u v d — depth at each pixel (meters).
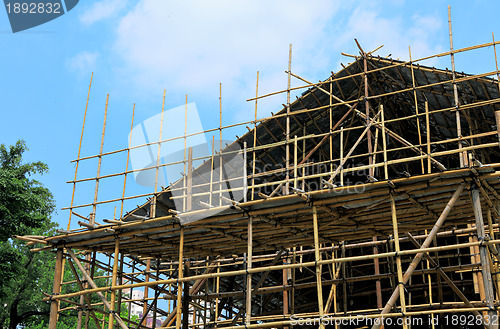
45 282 43.84
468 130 23.94
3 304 42.56
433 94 22.83
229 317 29.91
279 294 28.94
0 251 33.41
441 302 21.92
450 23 19.94
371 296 28.25
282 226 19.30
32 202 33.62
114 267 19.98
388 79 23.62
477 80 20.53
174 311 23.55
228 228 19.89
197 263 26.86
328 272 26.77
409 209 18.28
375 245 23.39
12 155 37.38
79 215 21.56
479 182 15.79
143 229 19.95
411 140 26.48
